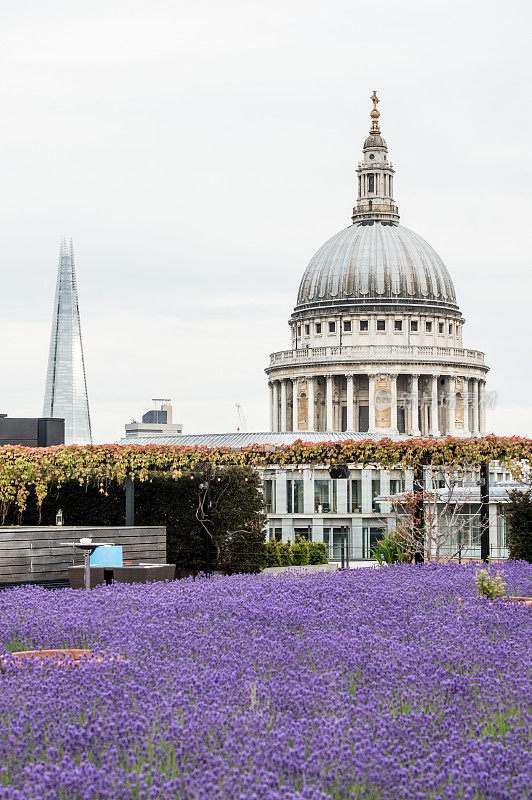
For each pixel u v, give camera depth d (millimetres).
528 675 21297
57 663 21422
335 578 37344
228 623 26266
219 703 18469
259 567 52781
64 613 27969
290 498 120938
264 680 20422
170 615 27891
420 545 48062
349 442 48250
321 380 187500
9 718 17516
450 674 21531
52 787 14289
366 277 186875
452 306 190750
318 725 17328
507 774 15469
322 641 23906
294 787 15078
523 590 36406
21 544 40031
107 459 46062
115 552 39938
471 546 70938
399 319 185500
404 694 19172
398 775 14883
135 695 19016
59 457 45844
